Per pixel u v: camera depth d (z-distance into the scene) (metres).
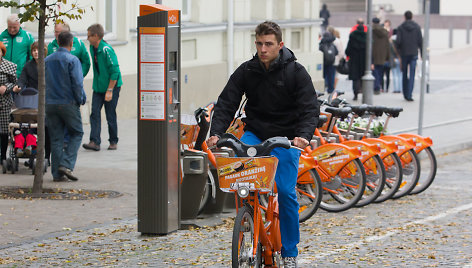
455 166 17.00
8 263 8.73
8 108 14.65
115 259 8.97
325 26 53.34
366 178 12.23
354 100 29.09
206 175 10.73
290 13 29.89
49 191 12.88
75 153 13.83
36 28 19.69
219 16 26.64
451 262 8.97
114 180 13.95
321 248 9.61
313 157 11.60
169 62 10.05
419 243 9.90
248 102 7.93
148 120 10.08
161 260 8.95
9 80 14.60
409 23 27.86
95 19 21.55
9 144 15.47
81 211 11.43
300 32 30.19
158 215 10.14
